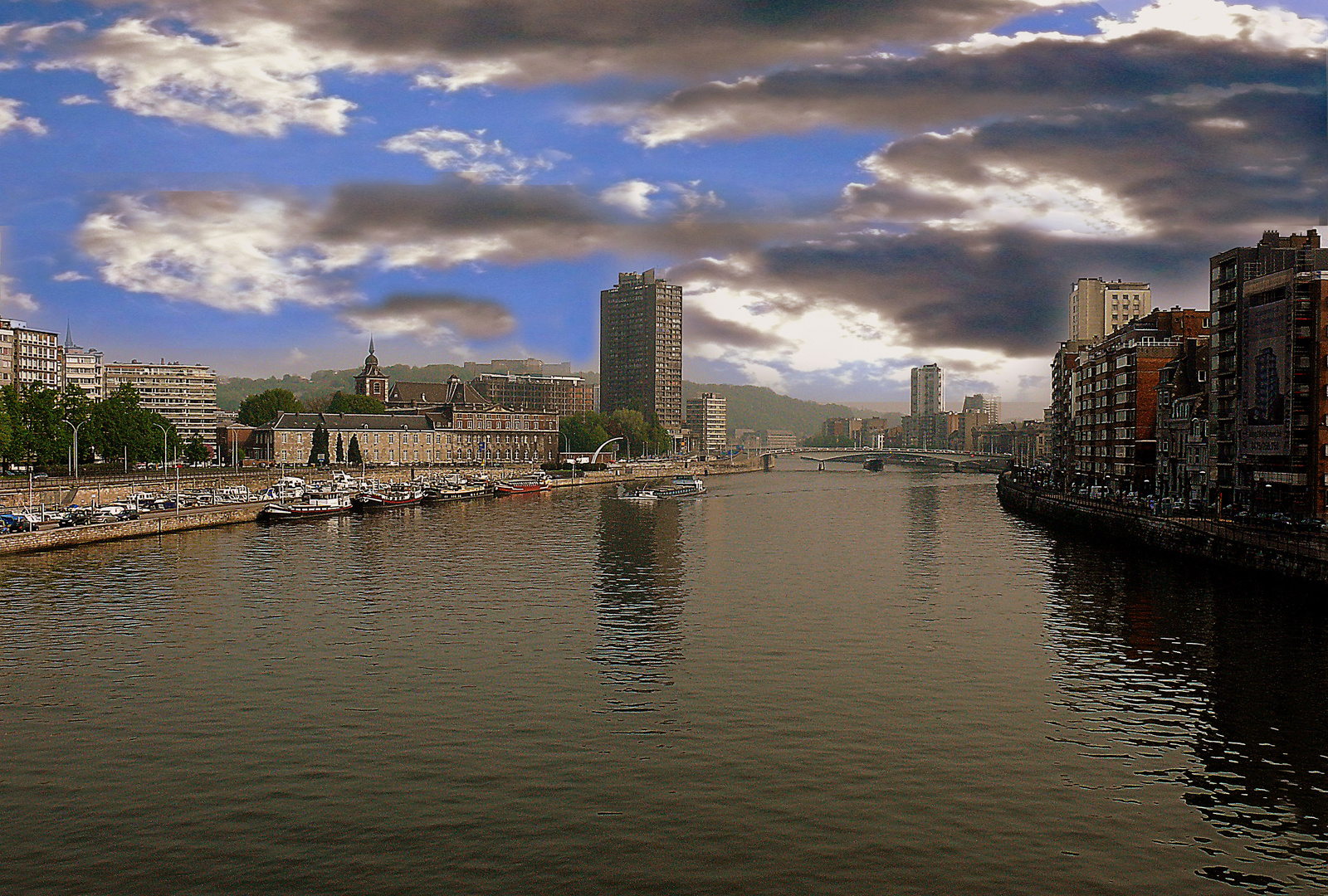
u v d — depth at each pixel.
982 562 135.88
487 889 44.31
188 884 44.72
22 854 47.56
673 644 86.50
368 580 119.94
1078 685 73.50
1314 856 47.47
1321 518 127.31
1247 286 144.50
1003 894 43.94
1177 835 49.44
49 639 87.75
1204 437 164.62
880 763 58.25
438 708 68.56
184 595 108.75
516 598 108.00
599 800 53.25
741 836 49.09
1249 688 72.75
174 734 63.34
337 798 53.56
